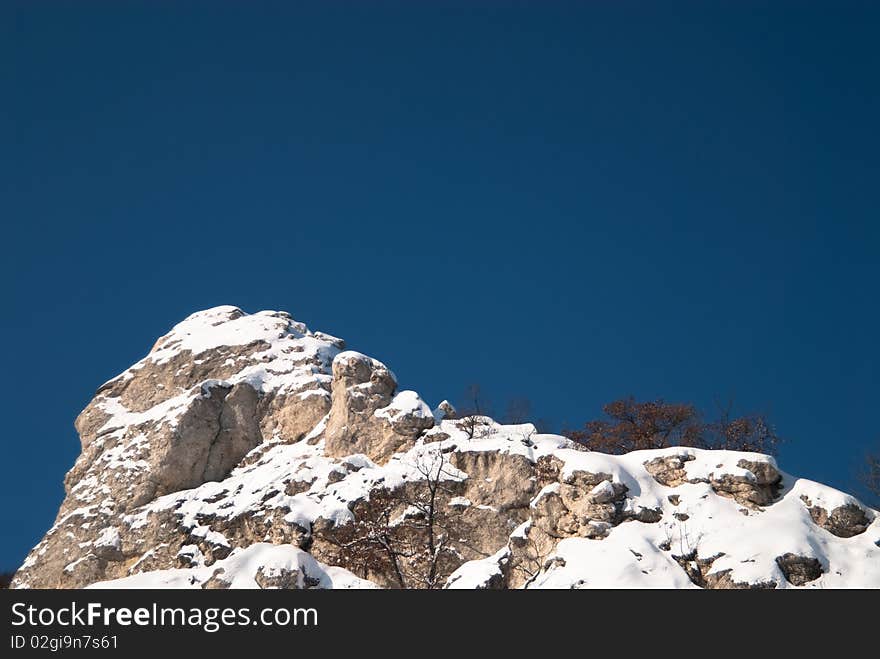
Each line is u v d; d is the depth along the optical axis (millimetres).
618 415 78250
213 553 63844
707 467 59844
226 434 73312
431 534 58531
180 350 80250
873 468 68375
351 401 69250
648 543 55719
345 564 61062
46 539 71000
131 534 67938
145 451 73062
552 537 58531
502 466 63750
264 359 77812
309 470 67188
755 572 53781
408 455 65438
